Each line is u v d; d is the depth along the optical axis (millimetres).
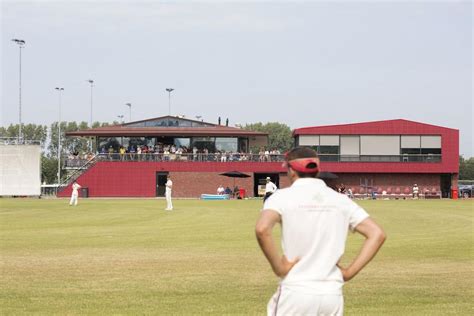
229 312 12156
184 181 90312
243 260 19719
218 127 92438
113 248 23156
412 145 91125
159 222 36594
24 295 13844
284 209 6367
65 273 16984
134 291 14336
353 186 91938
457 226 34312
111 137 91875
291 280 6297
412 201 72938
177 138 92125
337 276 6340
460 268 18094
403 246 24078
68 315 11914
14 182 81812
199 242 25391
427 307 12695
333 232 6367
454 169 90812
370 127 91000
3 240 26141
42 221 37406
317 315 6285
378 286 15055
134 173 89875
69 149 189750
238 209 51000
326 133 91125
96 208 52500
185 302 13117
